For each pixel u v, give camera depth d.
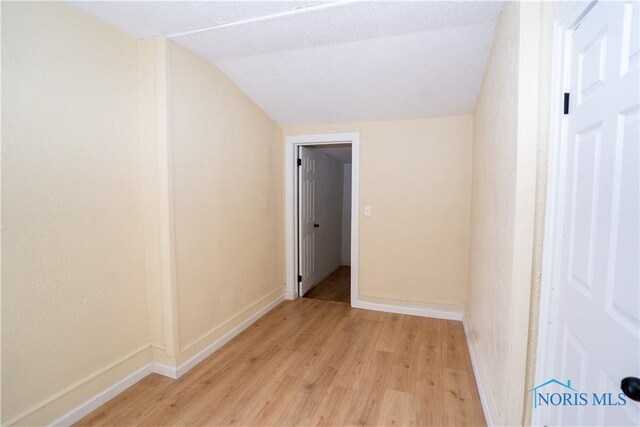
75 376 1.65
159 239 2.01
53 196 1.54
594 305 0.95
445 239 3.03
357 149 3.25
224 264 2.53
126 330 1.93
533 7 1.24
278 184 3.46
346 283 4.33
